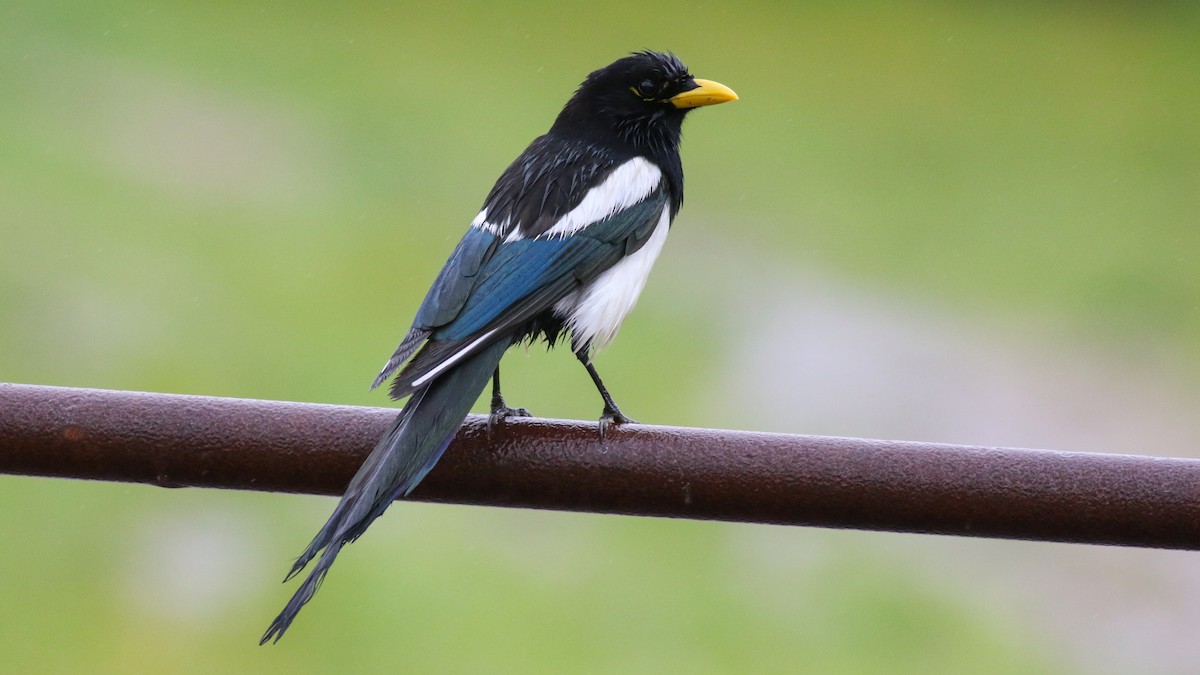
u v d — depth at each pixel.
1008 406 15.50
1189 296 18.59
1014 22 31.03
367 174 19.94
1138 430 15.34
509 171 6.59
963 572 12.06
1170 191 22.66
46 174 18.25
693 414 14.63
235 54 23.58
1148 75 27.88
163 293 15.87
